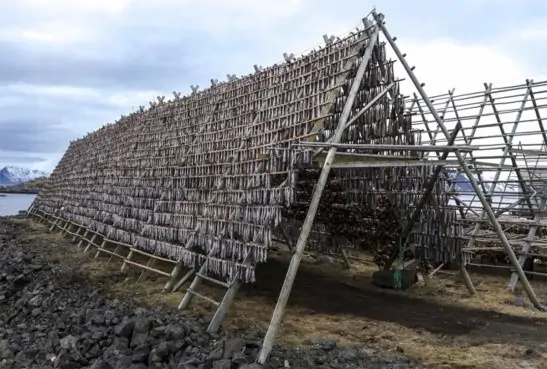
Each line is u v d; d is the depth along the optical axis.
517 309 11.44
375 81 10.39
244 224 9.19
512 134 14.80
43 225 29.95
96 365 7.25
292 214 16.62
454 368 7.46
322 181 8.44
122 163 18.27
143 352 7.49
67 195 26.09
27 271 14.54
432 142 14.70
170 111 16.12
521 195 14.47
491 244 15.55
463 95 15.86
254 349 7.70
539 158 16.16
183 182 12.62
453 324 10.09
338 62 9.42
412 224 12.92
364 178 13.10
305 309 11.05
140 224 14.42
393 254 13.93
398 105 10.91
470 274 15.85
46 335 9.28
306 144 8.45
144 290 12.29
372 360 7.71
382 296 12.65
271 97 10.77
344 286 13.80
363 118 10.94
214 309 10.41
